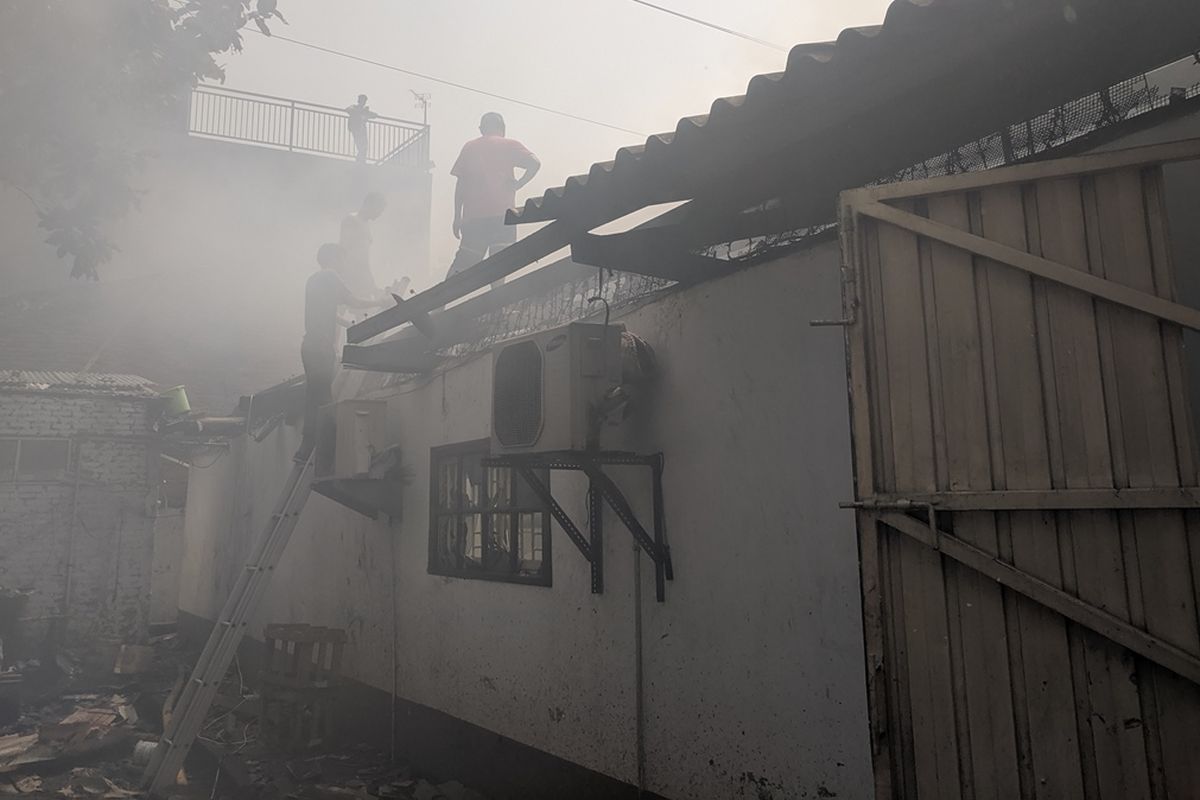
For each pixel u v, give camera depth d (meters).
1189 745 2.21
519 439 4.69
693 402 4.63
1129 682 2.30
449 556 7.12
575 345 4.46
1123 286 2.39
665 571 4.72
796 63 2.83
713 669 4.35
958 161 3.42
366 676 8.18
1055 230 2.52
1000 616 2.50
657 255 4.39
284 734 7.46
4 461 11.31
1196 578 2.24
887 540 2.69
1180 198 2.85
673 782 4.56
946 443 2.61
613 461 4.65
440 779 6.76
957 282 2.65
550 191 3.94
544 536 5.84
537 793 5.68
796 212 3.95
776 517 4.05
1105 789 2.30
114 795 6.46
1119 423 2.37
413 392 7.87
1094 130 3.08
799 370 4.00
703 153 3.37
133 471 12.02
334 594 9.06
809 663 3.82
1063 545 2.42
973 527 2.55
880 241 2.79
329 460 7.70
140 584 11.89
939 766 2.53
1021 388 2.52
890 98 2.84
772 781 3.96
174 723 6.93
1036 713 2.42
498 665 6.22
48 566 11.41
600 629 5.22
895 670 2.62
